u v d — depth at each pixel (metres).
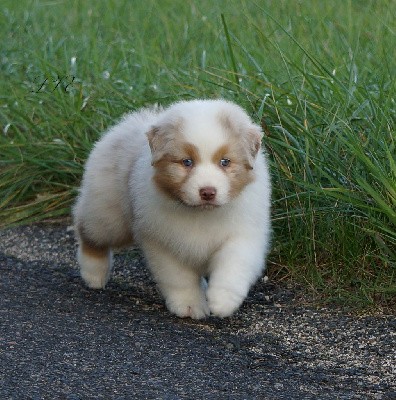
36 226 13.53
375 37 14.86
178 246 10.09
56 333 9.70
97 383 8.46
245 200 9.89
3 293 11.09
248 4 18.12
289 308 10.64
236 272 9.84
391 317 10.28
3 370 8.67
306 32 16.02
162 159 9.65
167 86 14.23
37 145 14.09
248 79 13.58
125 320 10.22
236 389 8.47
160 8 19.28
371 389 8.59
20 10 20.12
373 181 11.35
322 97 12.59
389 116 11.98
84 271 11.34
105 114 14.05
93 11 19.88
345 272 11.18
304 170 11.67
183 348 9.45
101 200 10.84
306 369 9.07
